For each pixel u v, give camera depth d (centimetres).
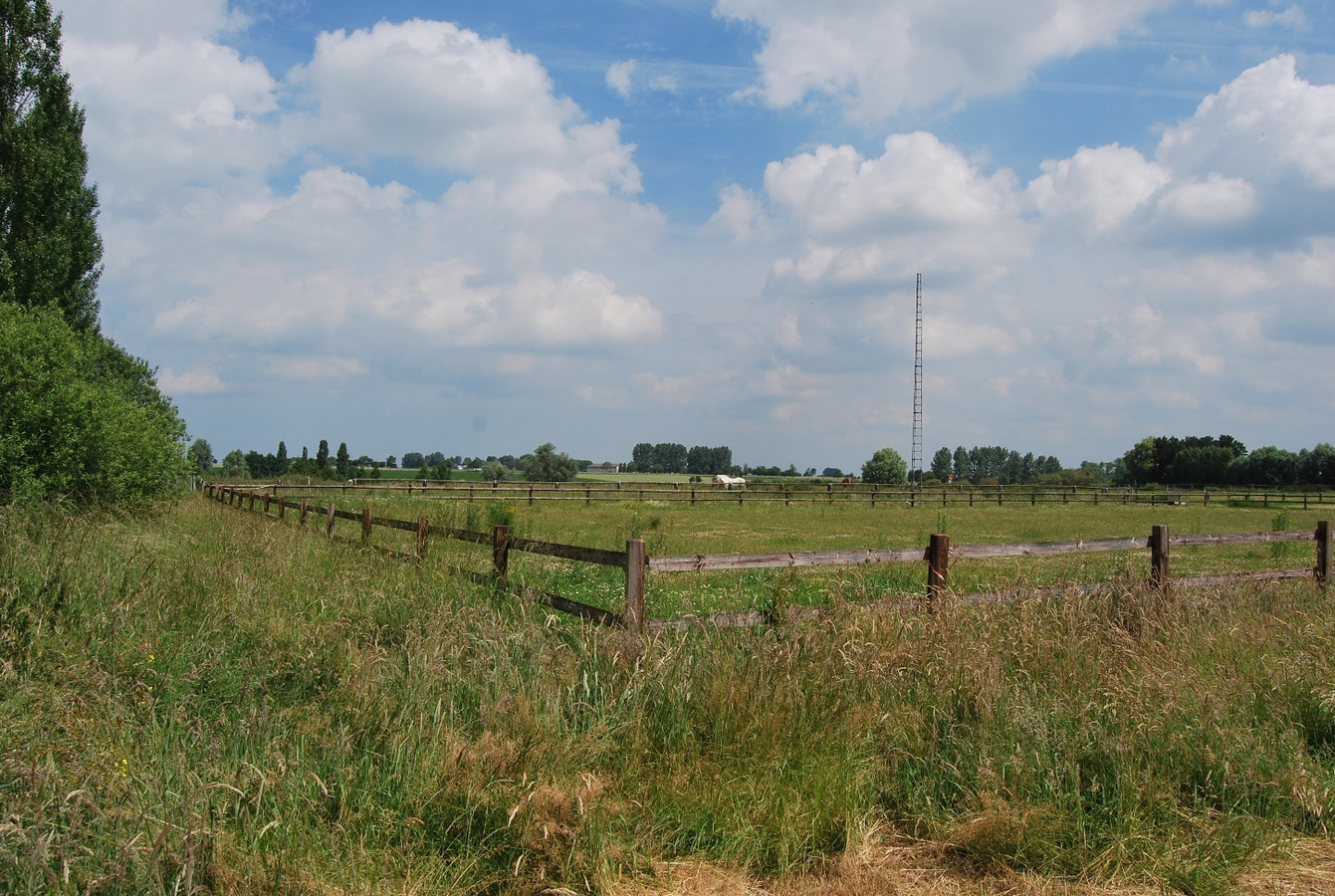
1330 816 402
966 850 369
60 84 2494
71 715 387
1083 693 491
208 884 300
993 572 1052
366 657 505
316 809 354
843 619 566
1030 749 421
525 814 345
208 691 470
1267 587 802
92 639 518
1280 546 1730
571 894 318
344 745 393
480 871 330
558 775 381
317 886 309
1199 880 345
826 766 397
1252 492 6059
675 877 342
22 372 1432
